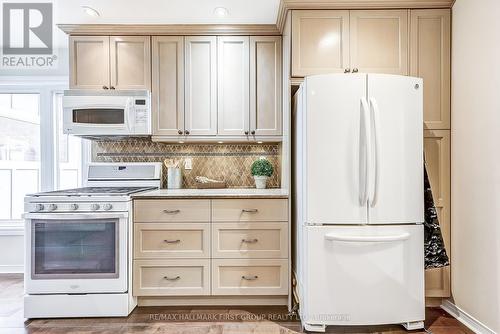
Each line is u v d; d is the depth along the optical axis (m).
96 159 3.12
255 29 2.72
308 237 2.03
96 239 2.27
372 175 1.99
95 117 2.70
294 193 2.47
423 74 2.36
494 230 1.89
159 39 2.75
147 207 2.39
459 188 2.22
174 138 2.76
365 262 2.01
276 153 3.09
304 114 2.07
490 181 1.92
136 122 2.69
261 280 2.40
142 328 2.11
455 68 2.28
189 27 2.70
